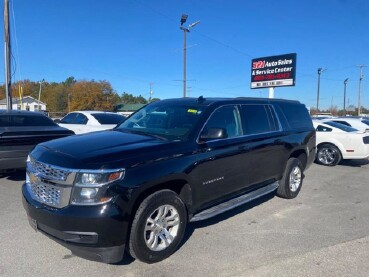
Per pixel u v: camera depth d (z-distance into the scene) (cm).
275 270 362
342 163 1156
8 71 1606
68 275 345
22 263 367
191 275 350
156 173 365
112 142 396
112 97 9394
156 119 487
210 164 437
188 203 418
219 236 454
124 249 352
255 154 525
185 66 2967
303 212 566
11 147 654
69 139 420
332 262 382
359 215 555
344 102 6469
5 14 1566
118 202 331
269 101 614
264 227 491
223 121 483
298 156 681
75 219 322
